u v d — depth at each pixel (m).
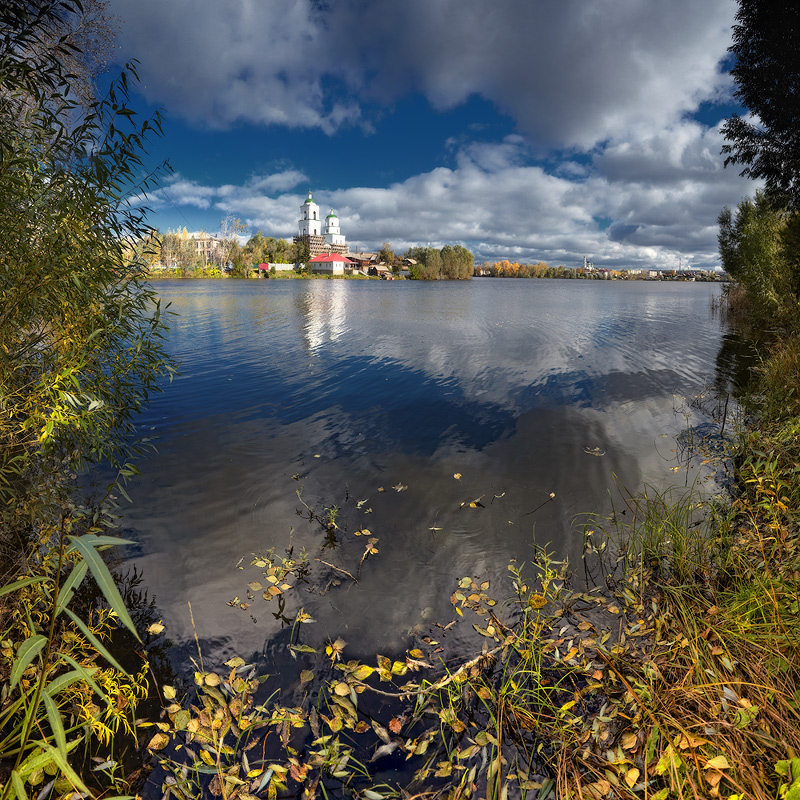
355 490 4.93
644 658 2.56
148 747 2.17
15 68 2.58
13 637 2.64
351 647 2.82
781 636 2.18
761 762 1.76
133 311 3.86
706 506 4.39
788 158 12.97
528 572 3.52
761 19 11.72
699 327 19.38
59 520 3.65
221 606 3.16
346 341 15.47
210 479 5.15
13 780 1.41
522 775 2.01
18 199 2.78
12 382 3.01
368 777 2.04
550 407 8.05
